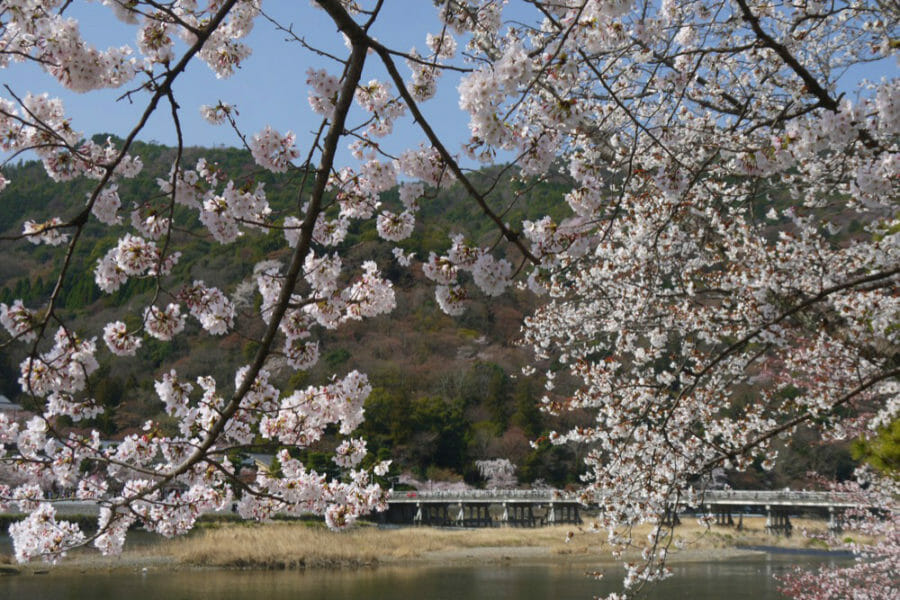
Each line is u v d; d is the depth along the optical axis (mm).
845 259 7969
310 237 3521
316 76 4117
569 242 3846
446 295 3812
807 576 13109
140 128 3115
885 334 6887
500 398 60156
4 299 68125
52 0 3635
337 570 30469
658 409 7469
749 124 6789
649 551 6250
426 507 52031
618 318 9250
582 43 4125
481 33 6387
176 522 4980
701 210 8094
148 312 4164
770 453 8234
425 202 4398
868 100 4707
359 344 68312
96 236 80875
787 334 7031
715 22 5828
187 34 4586
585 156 6707
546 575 30156
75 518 23250
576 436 9109
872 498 12148
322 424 5168
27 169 95625
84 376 4277
